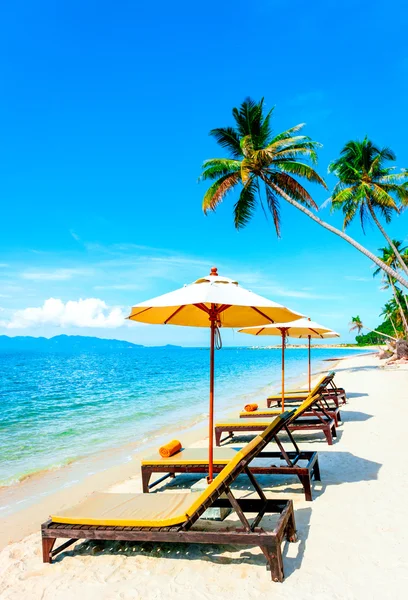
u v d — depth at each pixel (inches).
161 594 117.8
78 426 421.1
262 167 650.2
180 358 2940.5
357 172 799.7
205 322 213.5
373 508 170.2
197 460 194.9
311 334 498.6
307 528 154.4
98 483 238.7
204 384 878.4
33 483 243.0
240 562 132.5
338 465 235.1
